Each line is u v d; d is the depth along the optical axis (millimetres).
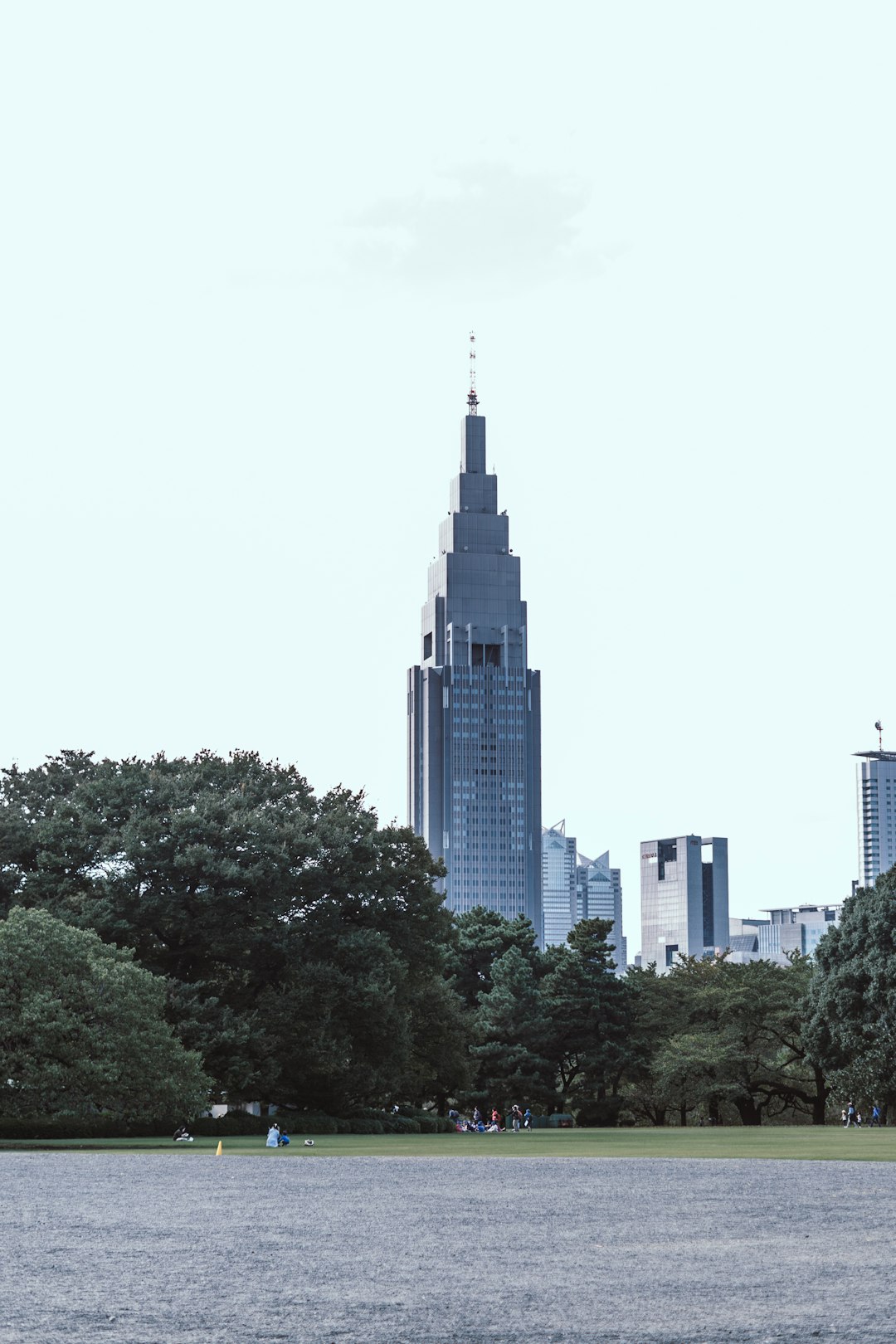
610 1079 139500
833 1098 118312
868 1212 33562
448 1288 21797
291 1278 22844
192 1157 61656
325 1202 37531
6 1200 38594
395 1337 17766
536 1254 25906
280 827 99438
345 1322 18859
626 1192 40250
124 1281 22672
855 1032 113000
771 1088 138250
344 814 105938
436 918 111312
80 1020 73062
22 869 98125
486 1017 133000
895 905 113188
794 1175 47469
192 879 95625
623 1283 22141
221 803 98875
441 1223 31672
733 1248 26500
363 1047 100312
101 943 80812
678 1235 28672
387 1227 30812
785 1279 22328
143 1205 36969
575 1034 139250
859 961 113562
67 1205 36969
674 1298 20641
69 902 90625
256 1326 18562
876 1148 66750
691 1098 131375
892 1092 107750
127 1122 84312
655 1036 139500
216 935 94625
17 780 104312
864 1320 18641
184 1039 88500
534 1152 64500
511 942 146875
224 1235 29297
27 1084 72188
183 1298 20875
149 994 77750
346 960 97062
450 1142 79250
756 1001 130625
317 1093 102250
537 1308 19812
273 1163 56125
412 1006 109938
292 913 99250
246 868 95875
